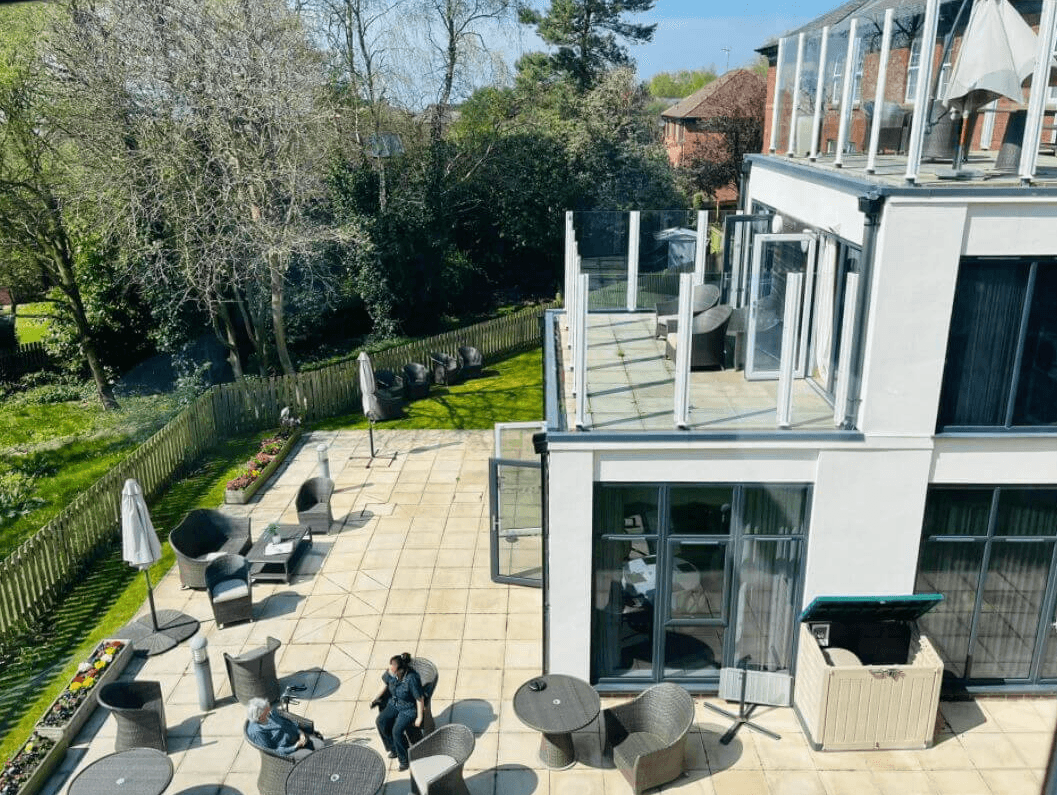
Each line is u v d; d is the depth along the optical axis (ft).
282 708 33.65
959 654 34.78
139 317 83.56
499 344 90.48
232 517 47.57
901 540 32.60
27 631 42.22
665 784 30.86
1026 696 35.01
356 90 92.27
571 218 45.09
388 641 40.04
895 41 37.47
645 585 33.99
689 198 137.08
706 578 33.76
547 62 145.18
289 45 69.21
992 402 31.01
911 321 29.60
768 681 33.96
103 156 65.72
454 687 36.65
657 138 154.40
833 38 38.06
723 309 37.68
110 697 32.60
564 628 34.09
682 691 31.63
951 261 28.81
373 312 96.63
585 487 32.04
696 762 31.89
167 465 58.80
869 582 33.30
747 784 30.81
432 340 81.46
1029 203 28.02
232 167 67.56
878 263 29.17
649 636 34.96
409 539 49.52
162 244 69.46
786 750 32.37
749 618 34.27
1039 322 29.89
